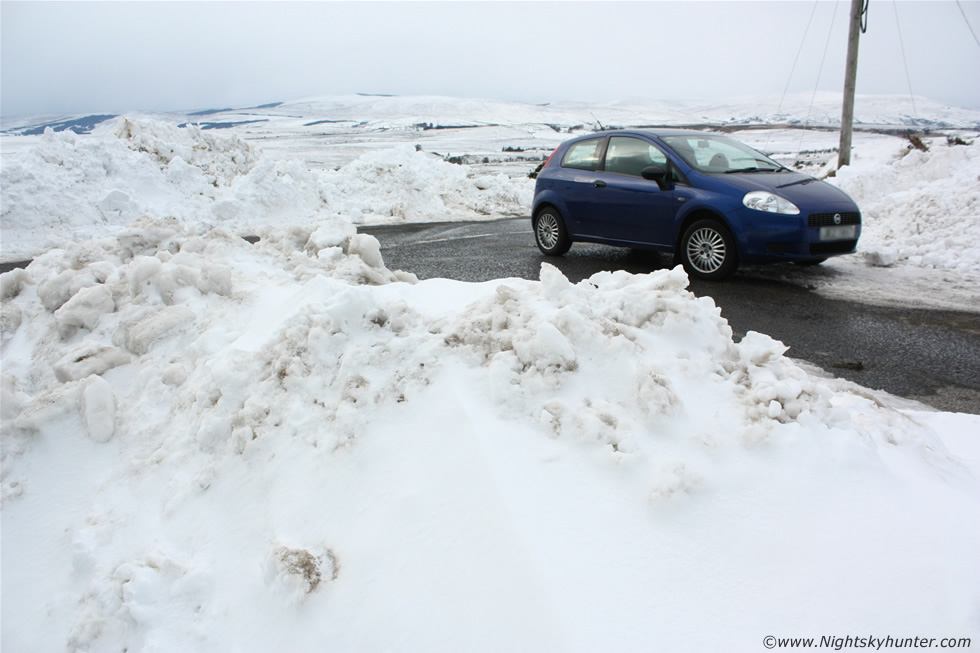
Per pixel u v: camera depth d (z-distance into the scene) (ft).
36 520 9.08
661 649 5.38
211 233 16.10
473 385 8.37
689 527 6.47
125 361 11.63
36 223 34.65
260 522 7.81
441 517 6.77
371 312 9.87
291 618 6.52
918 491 7.03
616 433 7.40
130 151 40.68
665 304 9.32
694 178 23.82
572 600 5.69
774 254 22.31
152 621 6.99
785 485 6.91
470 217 46.39
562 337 8.41
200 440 8.91
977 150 35.91
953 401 12.92
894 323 18.19
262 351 9.61
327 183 46.91
